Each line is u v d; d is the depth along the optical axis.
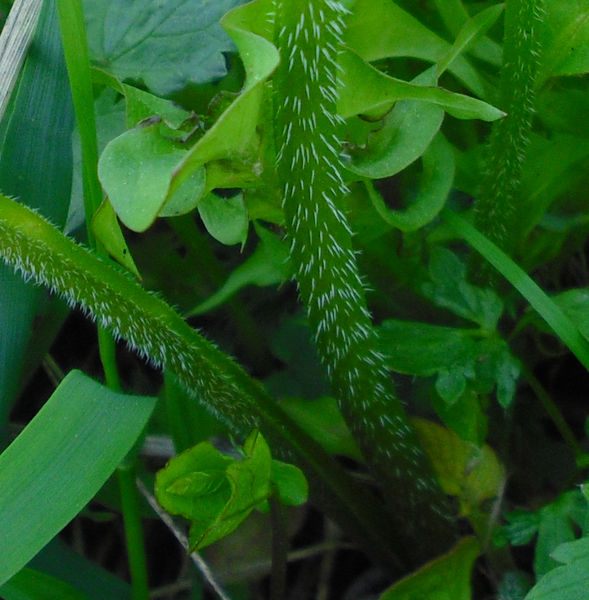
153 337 0.27
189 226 0.32
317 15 0.25
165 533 0.33
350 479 0.29
